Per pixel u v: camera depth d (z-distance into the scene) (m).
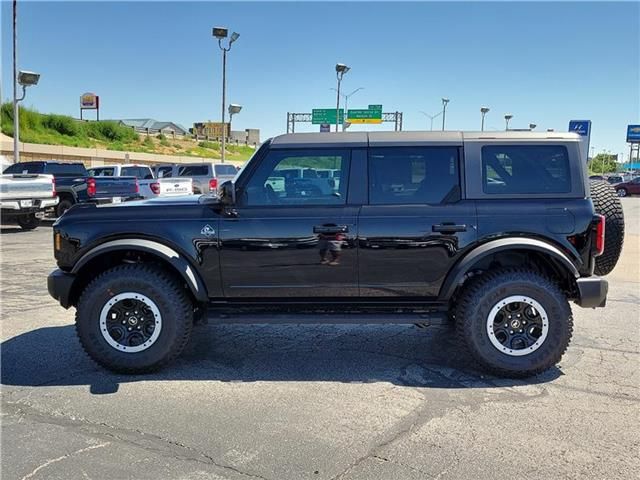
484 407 3.96
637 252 11.51
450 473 3.08
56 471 3.08
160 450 3.33
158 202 4.77
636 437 3.50
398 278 4.52
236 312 4.68
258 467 3.14
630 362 4.90
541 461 3.21
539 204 4.45
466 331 4.50
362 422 3.72
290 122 52.97
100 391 4.25
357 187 4.52
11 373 4.62
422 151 4.54
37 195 14.38
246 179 4.55
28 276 8.60
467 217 4.44
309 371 4.71
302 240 4.49
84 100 63.44
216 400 4.09
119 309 4.59
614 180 51.97
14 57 22.28
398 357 5.07
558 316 4.43
